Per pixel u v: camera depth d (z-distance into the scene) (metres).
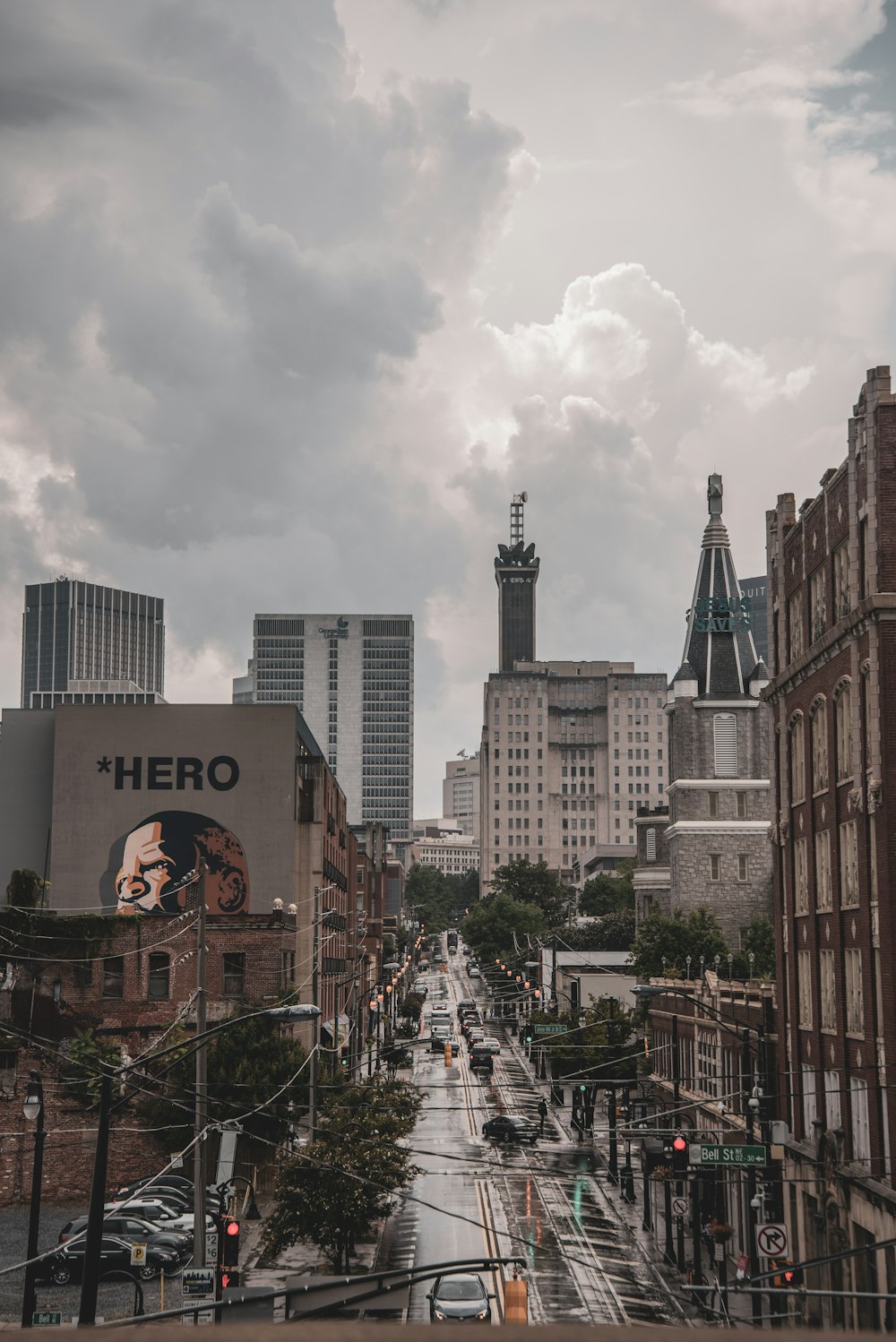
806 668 51.78
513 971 176.25
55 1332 4.52
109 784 88.19
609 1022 82.81
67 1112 62.50
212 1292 33.41
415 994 174.25
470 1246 53.97
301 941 88.25
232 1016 65.19
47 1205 61.91
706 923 104.12
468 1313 41.66
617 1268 50.47
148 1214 53.41
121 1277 47.97
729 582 119.19
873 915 43.25
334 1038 82.19
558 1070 92.62
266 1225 51.09
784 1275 34.44
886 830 42.09
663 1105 79.69
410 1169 51.41
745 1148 39.22
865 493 44.38
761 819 113.62
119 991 68.06
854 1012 45.91
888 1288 40.16
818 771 50.91
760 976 95.19
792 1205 51.38
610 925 170.62
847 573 47.44
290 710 88.56
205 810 88.06
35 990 66.75
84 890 87.38
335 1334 4.37
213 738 88.56
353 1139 51.41
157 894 87.31
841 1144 45.84
